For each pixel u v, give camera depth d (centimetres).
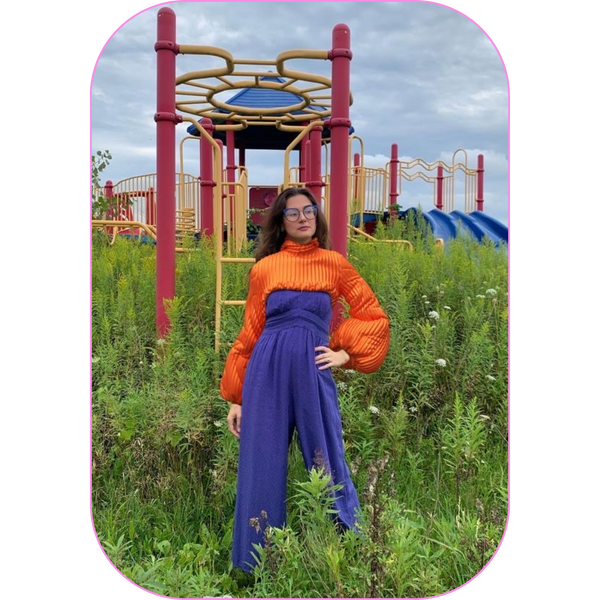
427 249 740
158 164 425
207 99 602
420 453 354
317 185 686
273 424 274
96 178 701
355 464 319
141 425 333
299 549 245
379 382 380
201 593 246
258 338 291
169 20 414
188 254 574
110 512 300
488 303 456
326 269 289
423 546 256
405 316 399
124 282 488
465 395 379
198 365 352
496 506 284
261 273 288
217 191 454
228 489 315
